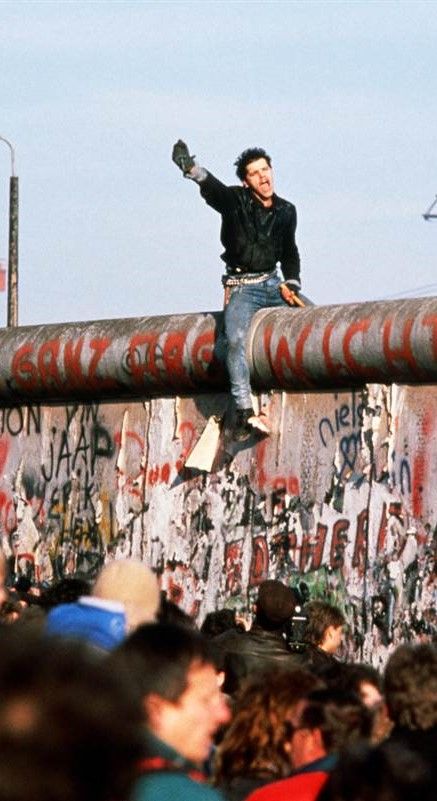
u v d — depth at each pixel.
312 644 12.76
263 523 19.06
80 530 21.80
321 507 18.34
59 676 3.02
